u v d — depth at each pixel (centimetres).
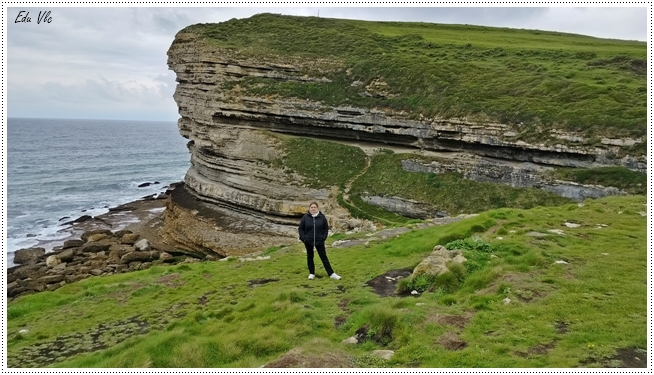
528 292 1181
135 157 16712
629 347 874
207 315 1404
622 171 3819
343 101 6019
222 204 5712
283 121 6209
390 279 1529
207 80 6594
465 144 5000
